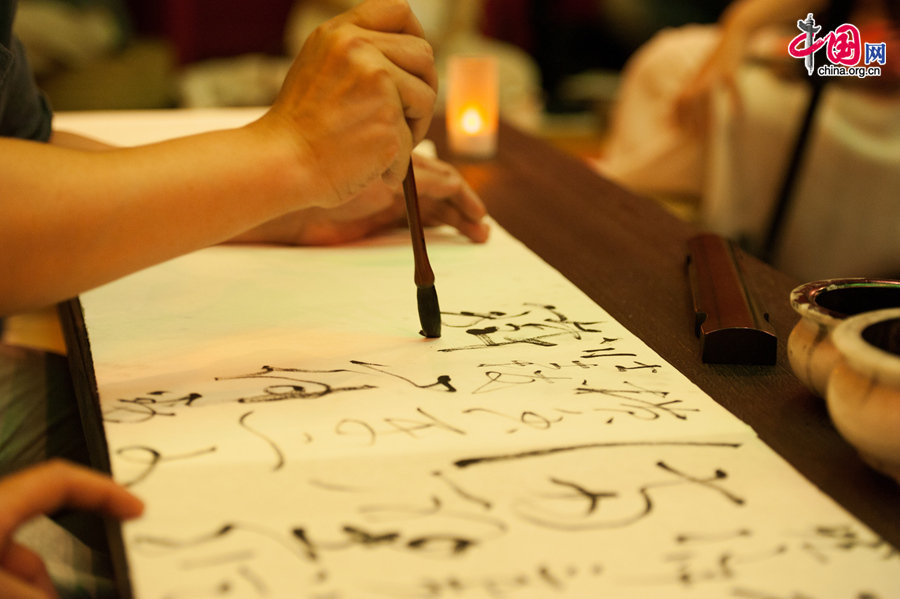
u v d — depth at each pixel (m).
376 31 0.60
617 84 3.97
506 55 3.48
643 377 0.54
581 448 0.45
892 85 1.68
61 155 0.52
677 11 3.66
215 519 0.40
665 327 0.64
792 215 1.81
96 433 0.50
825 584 0.35
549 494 0.41
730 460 0.44
